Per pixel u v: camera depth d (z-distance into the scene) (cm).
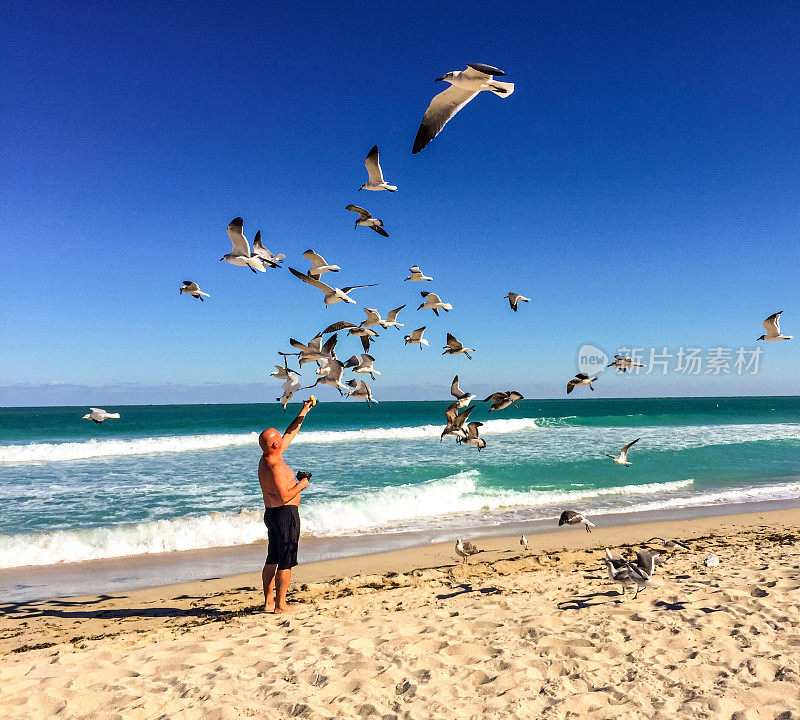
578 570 959
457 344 1104
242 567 1077
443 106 634
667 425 4456
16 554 1105
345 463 2258
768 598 699
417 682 507
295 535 796
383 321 1104
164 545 1195
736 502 1692
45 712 477
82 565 1085
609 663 534
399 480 1895
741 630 599
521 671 521
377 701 475
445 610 730
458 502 1596
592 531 1338
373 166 893
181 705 479
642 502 1680
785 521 1441
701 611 664
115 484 1848
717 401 15525
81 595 921
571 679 506
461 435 1010
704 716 437
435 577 959
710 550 1081
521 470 2136
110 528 1248
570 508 1602
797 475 2158
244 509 1442
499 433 3688
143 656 604
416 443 2991
